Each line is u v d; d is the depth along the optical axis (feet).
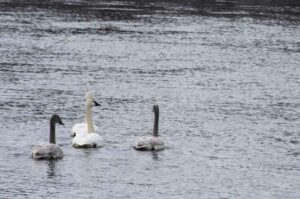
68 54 296.10
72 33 361.30
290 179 148.56
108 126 184.55
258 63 296.92
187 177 147.13
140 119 193.16
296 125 193.36
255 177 148.87
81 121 188.85
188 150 165.07
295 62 304.30
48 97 214.90
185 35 373.81
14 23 391.04
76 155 157.69
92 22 412.57
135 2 545.03
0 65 263.49
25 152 159.22
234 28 413.59
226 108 210.18
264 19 464.24
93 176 145.59
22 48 306.55
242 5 550.36
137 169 150.51
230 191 140.67
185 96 224.33
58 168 149.07
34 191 136.98
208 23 431.02
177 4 542.98
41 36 345.31
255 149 168.45
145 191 138.92
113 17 440.45
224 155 162.71
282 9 532.73
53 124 157.48
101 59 287.48
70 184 140.97
